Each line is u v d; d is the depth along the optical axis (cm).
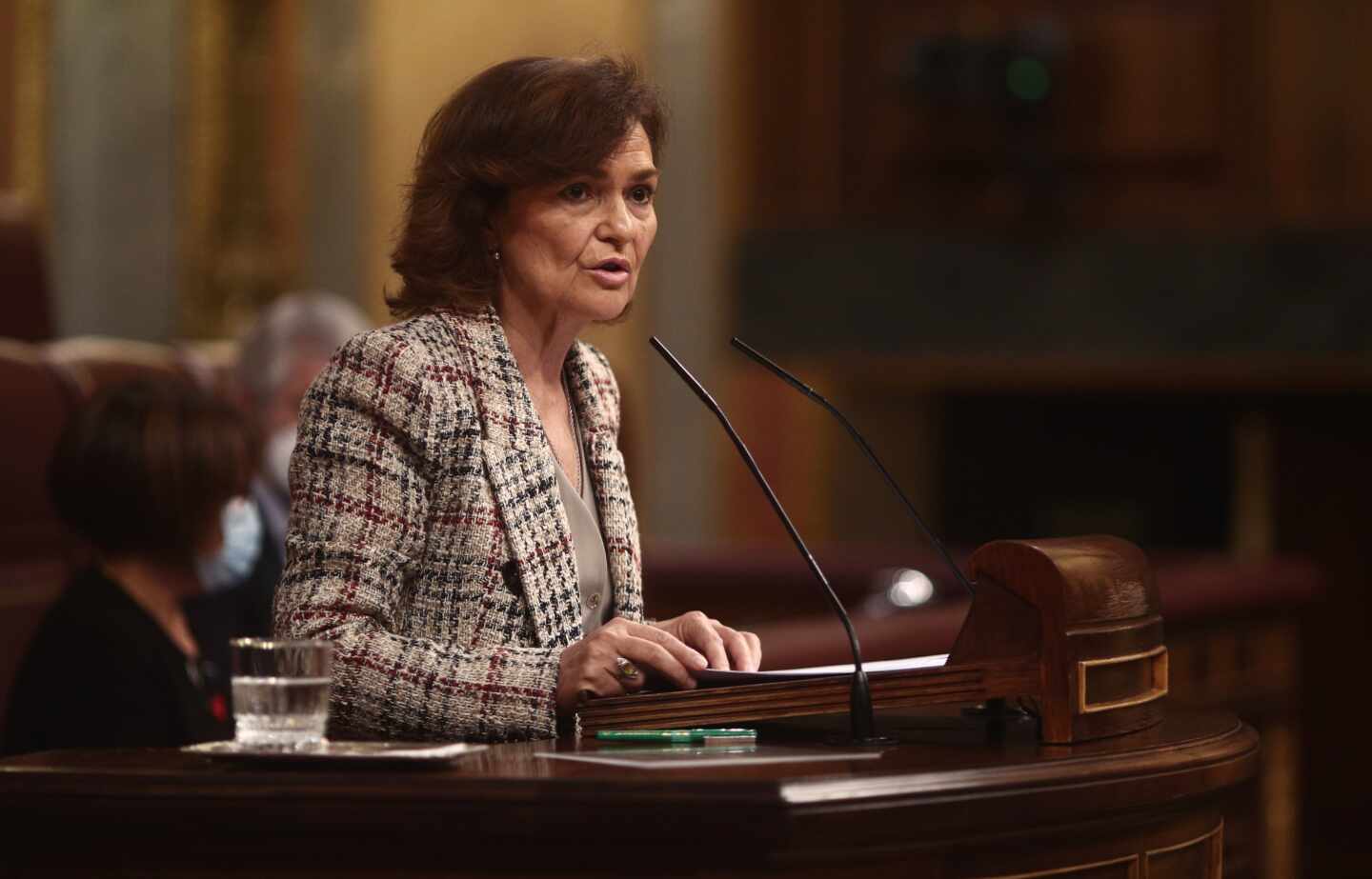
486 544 734
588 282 770
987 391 3378
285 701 620
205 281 3048
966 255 3098
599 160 759
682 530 3142
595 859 566
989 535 3466
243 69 3083
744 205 3192
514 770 589
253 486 1210
